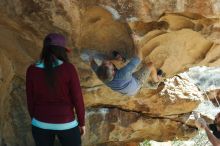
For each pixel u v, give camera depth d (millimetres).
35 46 6215
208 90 13102
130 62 5961
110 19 5906
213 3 5770
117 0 5703
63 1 5539
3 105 6703
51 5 5547
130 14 5812
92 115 7809
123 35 6086
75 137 4941
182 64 7254
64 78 4805
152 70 7043
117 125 8094
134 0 5719
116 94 7512
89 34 6098
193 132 8953
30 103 4977
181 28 6316
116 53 6238
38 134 4910
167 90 8344
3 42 6277
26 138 7133
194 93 8609
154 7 5785
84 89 7152
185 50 6910
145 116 8406
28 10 5594
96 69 6164
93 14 5852
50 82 4773
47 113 4844
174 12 5871
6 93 6734
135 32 6039
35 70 4852
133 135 8539
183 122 8828
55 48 4805
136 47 6156
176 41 6691
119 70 5801
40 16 5660
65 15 5664
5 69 6383
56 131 4871
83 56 6309
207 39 6465
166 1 5746
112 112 8000
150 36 6367
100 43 6211
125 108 8133
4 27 6000
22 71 6738
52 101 4859
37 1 5512
